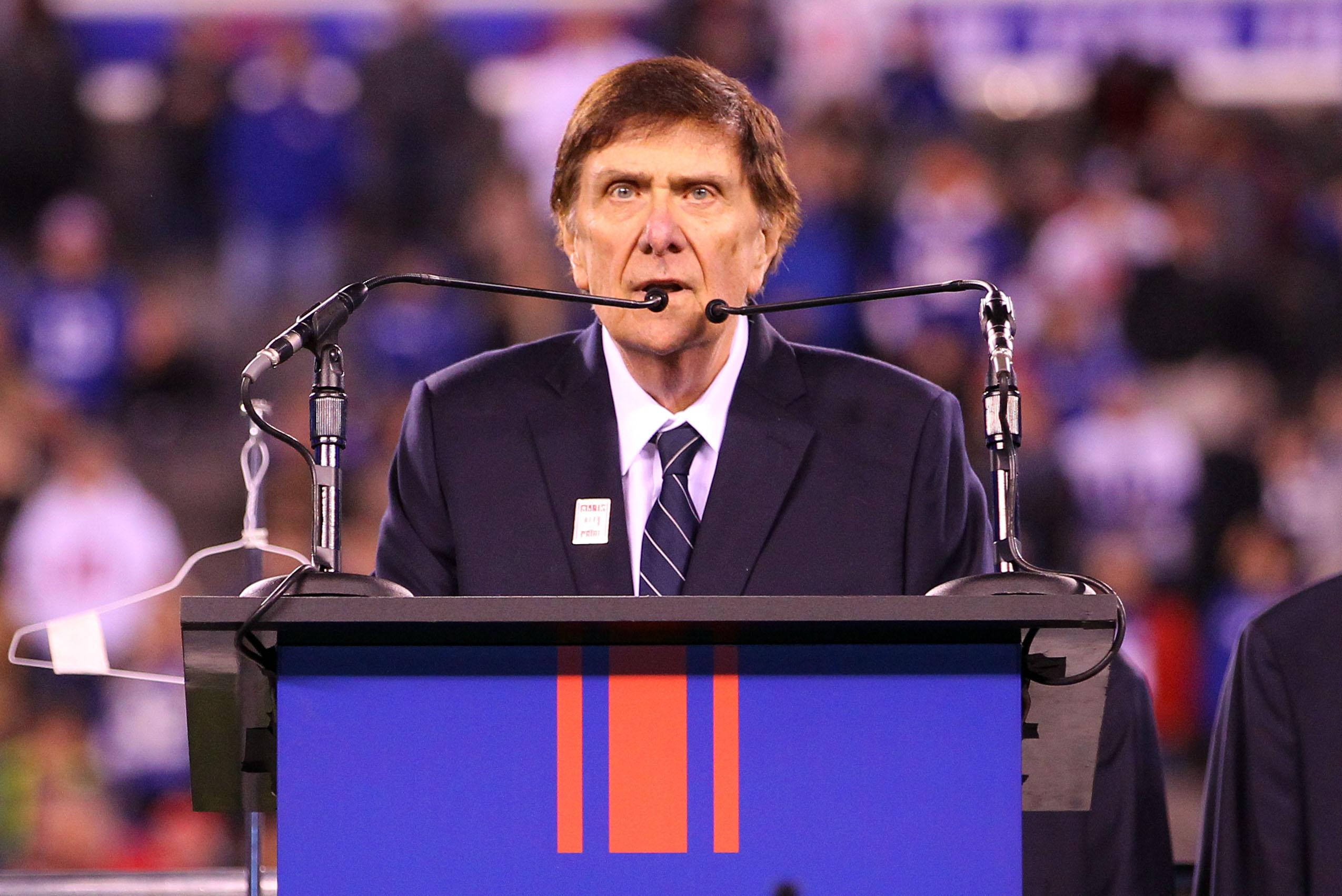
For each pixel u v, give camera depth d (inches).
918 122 984.9
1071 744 222.2
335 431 230.4
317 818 202.2
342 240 968.9
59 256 927.0
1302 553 864.9
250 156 970.7
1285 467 882.1
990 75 1040.8
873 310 920.3
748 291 287.1
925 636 204.4
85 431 890.7
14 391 896.9
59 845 746.8
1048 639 203.6
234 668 209.2
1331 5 1031.6
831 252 929.5
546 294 251.0
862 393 286.4
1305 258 968.9
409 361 906.7
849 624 194.5
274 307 959.0
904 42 1005.8
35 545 841.5
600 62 1005.8
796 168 955.3
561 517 274.7
